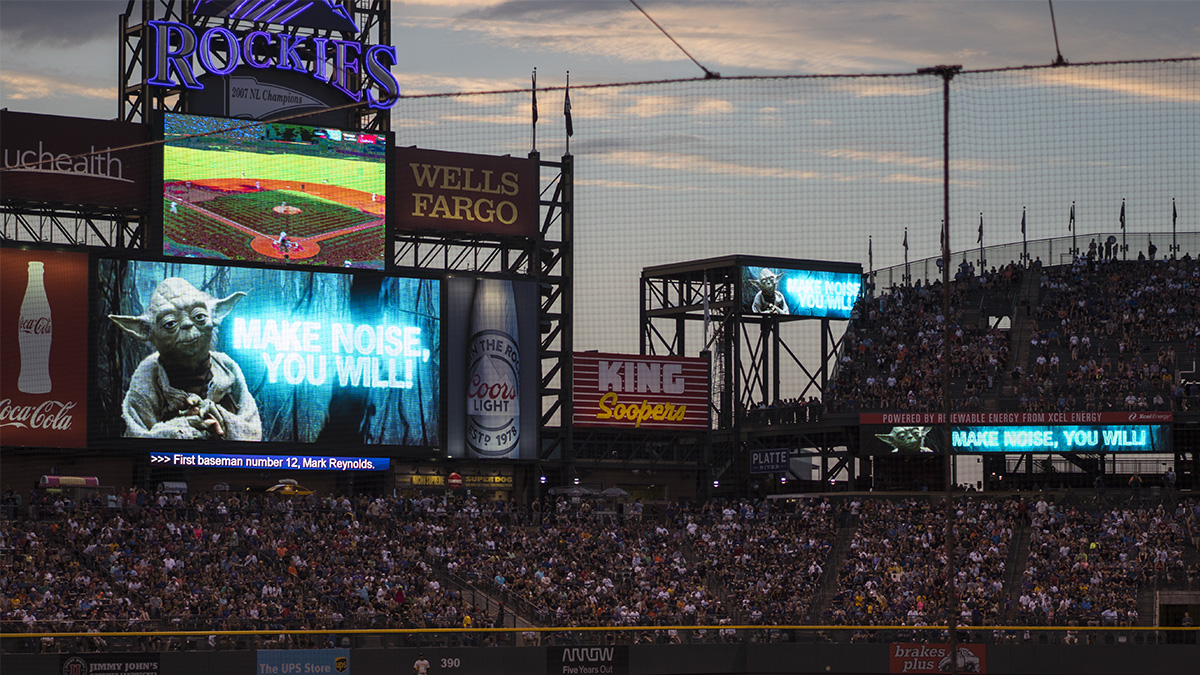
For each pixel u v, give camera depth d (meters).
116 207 63.47
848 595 61.78
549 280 73.50
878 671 55.94
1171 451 69.44
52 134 62.50
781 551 66.94
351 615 54.50
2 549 55.19
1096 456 72.88
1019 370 75.62
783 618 59.59
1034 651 55.38
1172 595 60.28
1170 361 75.31
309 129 67.62
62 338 61.81
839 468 77.19
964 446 70.81
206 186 65.25
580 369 75.38
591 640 54.88
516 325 71.19
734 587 63.91
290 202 66.88
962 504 68.62
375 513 65.38
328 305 67.06
